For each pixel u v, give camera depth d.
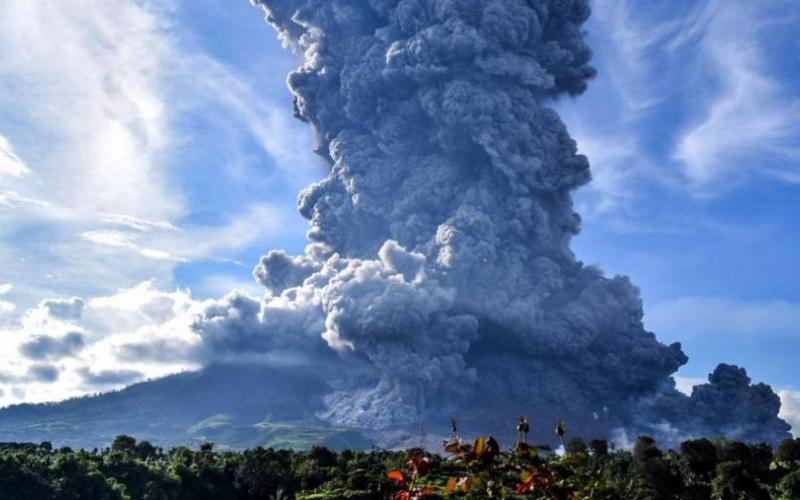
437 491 11.88
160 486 114.62
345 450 141.88
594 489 13.36
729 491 103.75
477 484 12.07
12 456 99.00
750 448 122.38
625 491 101.88
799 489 101.50
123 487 107.44
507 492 12.10
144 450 147.12
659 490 107.19
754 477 109.75
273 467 125.38
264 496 123.38
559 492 12.28
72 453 117.06
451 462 12.25
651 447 116.06
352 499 98.38
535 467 12.37
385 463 125.44
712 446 118.62
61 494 97.06
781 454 120.31
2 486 92.31
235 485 124.88
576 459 12.72
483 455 12.09
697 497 105.75
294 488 122.50
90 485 102.12
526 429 12.88
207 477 126.31
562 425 13.80
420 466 12.12
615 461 122.69
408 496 11.69
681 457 122.81
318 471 124.31
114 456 117.12
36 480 95.12
